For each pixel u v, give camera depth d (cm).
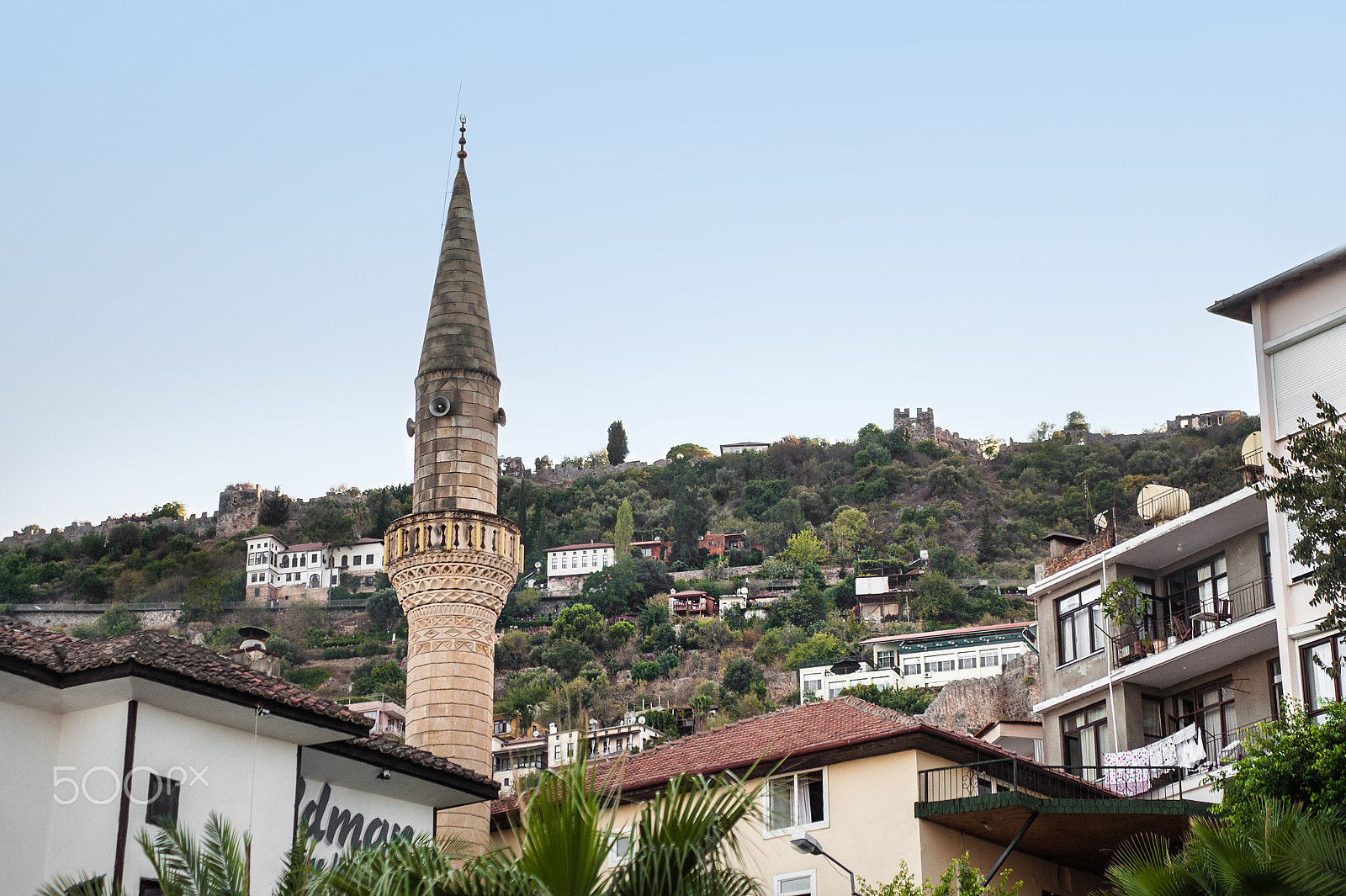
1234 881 2183
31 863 2317
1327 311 4066
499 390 3909
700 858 1538
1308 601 4009
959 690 10606
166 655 2441
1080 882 3706
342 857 1845
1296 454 3042
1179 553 4938
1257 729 3962
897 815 3397
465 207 4106
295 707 2552
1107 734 4947
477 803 3325
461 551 3600
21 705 2377
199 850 2028
